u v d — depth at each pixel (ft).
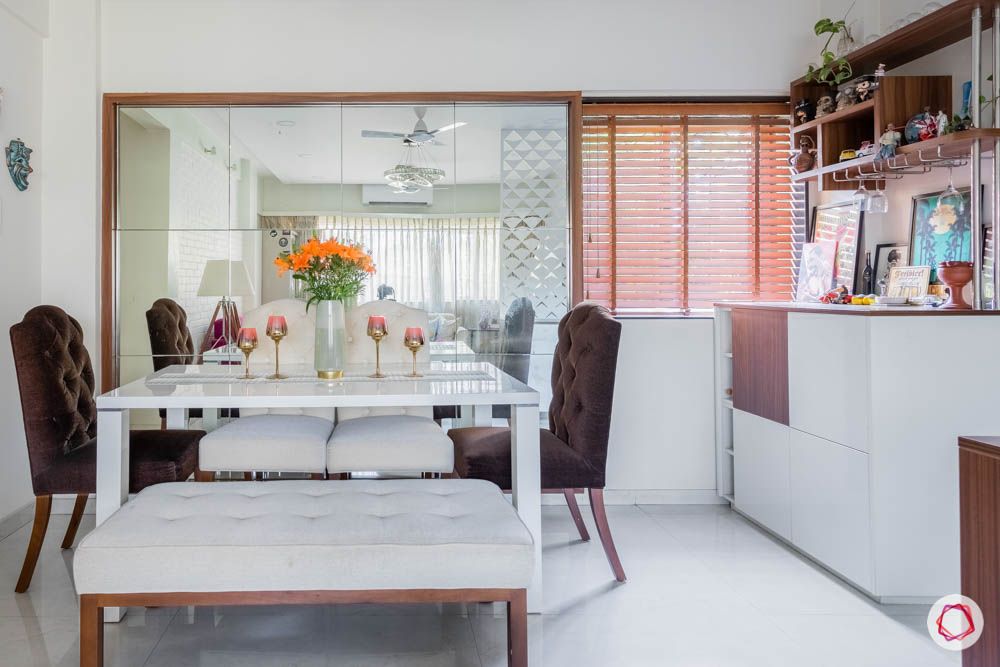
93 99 13.64
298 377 10.19
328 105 14.14
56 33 13.61
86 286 13.62
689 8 14.43
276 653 8.08
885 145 10.92
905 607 9.29
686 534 12.48
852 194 13.37
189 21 13.96
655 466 14.55
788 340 11.39
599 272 15.07
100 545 6.63
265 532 6.81
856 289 13.07
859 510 9.54
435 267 14.26
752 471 12.90
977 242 9.86
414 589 6.77
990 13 9.99
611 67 14.38
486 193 14.34
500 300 14.37
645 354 14.48
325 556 6.65
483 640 8.45
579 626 8.78
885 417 9.25
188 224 14.01
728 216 15.07
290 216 14.11
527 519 9.06
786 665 7.77
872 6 13.11
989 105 10.19
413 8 14.19
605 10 14.35
